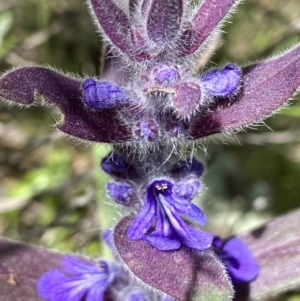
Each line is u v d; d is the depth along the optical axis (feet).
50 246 0.35
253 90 0.19
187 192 0.20
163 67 0.18
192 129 0.19
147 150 0.20
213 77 0.18
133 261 0.19
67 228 0.35
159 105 0.18
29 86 0.17
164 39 0.18
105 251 0.32
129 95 0.18
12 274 0.24
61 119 0.18
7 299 0.24
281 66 0.19
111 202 0.26
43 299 0.24
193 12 0.19
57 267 0.25
